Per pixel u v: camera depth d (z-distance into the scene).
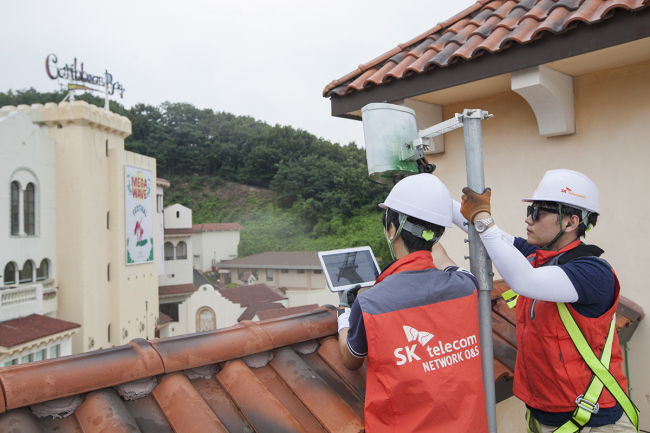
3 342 16.31
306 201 75.81
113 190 26.42
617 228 3.42
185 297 41.00
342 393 2.04
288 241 68.88
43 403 1.55
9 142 20.50
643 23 2.47
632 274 3.38
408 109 2.26
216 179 99.94
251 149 104.94
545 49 2.84
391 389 1.43
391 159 2.15
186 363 1.87
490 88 3.71
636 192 3.31
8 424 1.41
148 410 1.71
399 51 4.10
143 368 1.77
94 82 28.06
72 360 1.67
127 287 27.42
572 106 3.49
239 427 1.73
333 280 2.04
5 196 20.28
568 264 1.73
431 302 1.52
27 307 19.39
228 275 54.88
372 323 1.45
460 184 4.27
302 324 2.33
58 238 24.06
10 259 20.50
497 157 4.02
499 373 2.37
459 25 3.85
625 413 1.75
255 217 81.56
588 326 1.73
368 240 61.12
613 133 3.38
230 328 2.16
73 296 24.06
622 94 3.31
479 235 1.69
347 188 74.94
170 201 91.00
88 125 24.38
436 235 1.66
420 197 1.62
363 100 3.86
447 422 1.43
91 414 1.56
